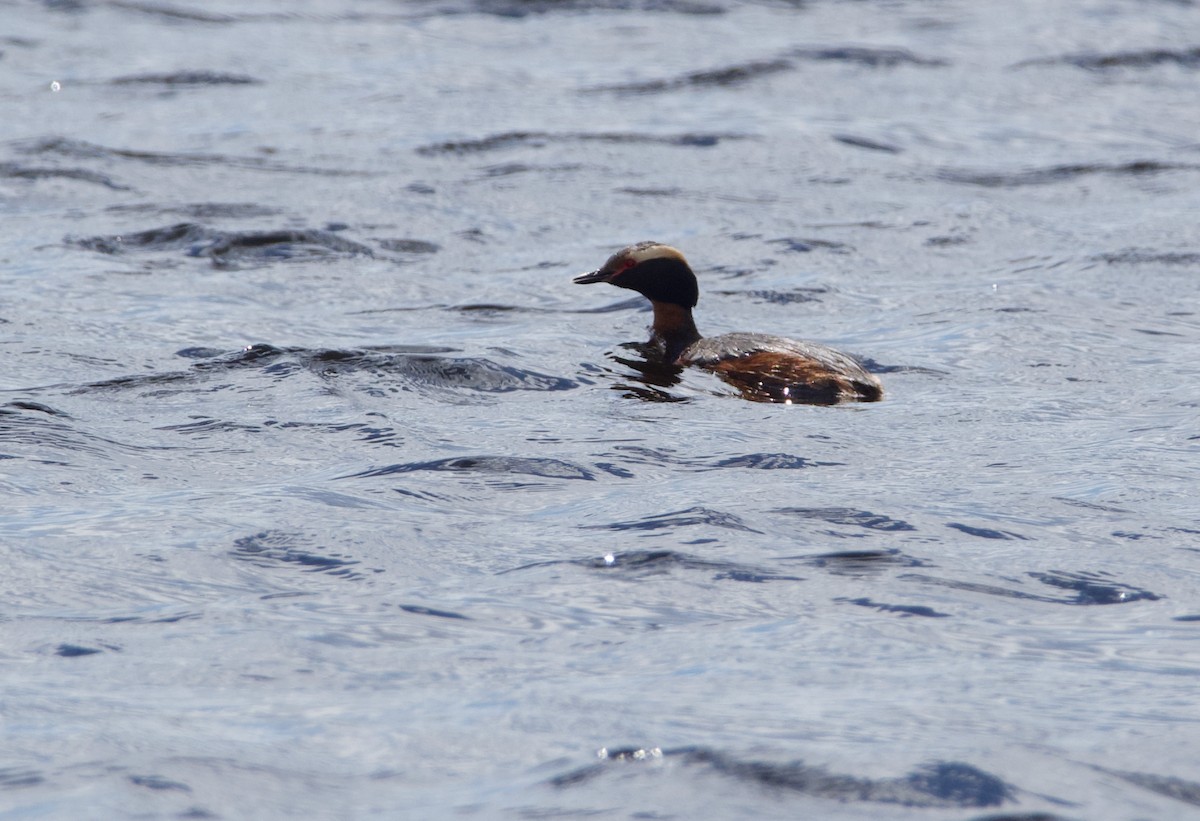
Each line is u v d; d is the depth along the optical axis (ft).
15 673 21.54
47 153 82.07
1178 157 87.76
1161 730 19.25
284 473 34.01
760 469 34.86
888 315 55.01
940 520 30.30
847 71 110.11
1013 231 70.49
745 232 69.82
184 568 26.78
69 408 39.52
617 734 18.78
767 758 17.90
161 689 20.83
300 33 124.06
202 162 82.12
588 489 32.91
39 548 27.73
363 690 20.84
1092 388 44.29
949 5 138.10
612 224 71.56
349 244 66.13
